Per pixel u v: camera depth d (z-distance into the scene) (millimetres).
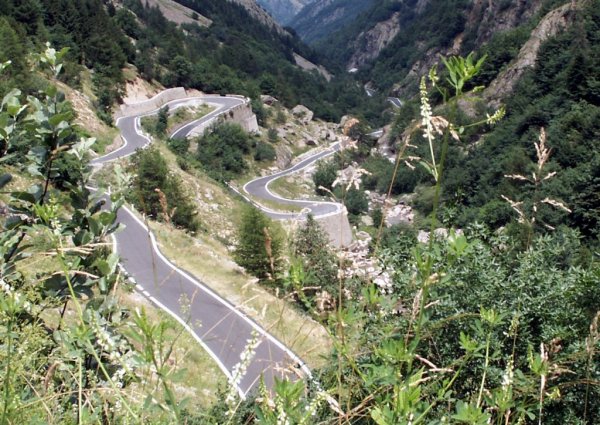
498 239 6875
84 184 3895
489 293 5852
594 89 50125
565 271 6676
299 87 136250
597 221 19266
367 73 196625
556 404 4824
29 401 2449
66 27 68750
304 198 55250
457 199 6000
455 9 164625
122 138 51969
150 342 1964
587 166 26516
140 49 91438
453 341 5219
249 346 2266
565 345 5473
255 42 162875
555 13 79000
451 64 1942
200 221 34188
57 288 3385
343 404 2646
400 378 2213
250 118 83188
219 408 3289
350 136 3141
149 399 2080
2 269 3256
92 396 2561
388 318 3600
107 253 3754
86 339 2207
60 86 49625
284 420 2020
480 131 57406
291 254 3006
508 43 82188
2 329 2678
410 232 6227
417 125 2125
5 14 58312
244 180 65938
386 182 35594
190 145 66000
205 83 93375
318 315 2725
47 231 2904
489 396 2613
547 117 52062
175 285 17219
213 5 177125
